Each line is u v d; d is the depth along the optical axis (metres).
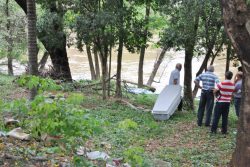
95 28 14.72
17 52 26.94
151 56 44.59
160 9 14.80
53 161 6.43
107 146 9.18
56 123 4.64
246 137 7.75
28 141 7.30
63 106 4.81
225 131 11.80
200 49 15.75
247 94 7.65
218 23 14.77
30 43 12.59
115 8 14.83
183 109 15.98
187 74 16.25
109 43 15.88
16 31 26.67
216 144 10.71
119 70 16.59
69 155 6.34
